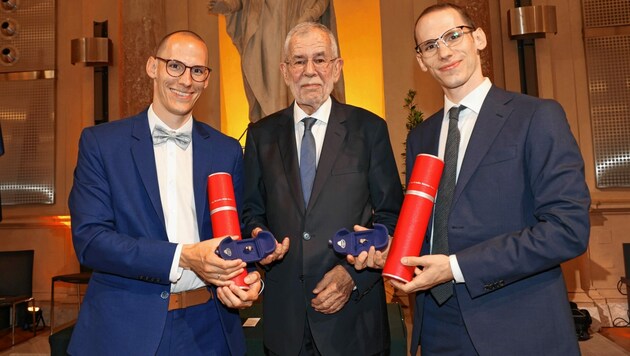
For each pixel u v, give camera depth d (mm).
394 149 6199
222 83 6527
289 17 5141
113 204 1812
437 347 1703
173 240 1844
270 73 5117
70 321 5844
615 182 5605
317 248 1865
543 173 1545
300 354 1875
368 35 6484
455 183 1698
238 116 6516
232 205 1681
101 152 1823
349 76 6453
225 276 1566
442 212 1695
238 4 5293
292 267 1879
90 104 6445
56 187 6441
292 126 2088
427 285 1502
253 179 2104
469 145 1678
